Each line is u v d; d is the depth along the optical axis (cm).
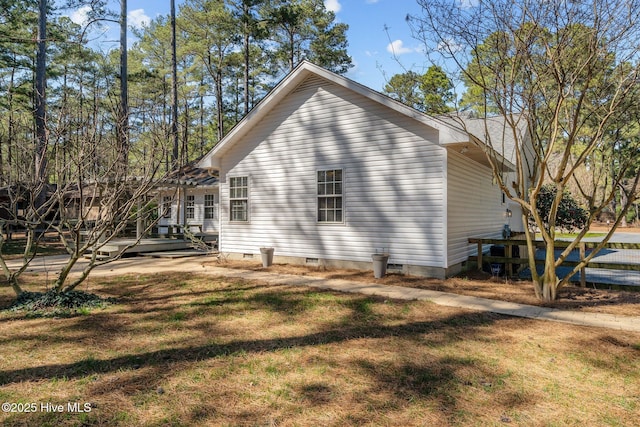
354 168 999
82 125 631
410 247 919
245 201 1218
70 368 392
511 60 668
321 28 3322
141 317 582
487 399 338
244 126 1170
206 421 298
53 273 979
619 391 357
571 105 721
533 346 467
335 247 1031
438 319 578
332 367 402
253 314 604
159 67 3350
